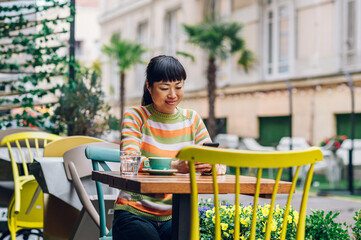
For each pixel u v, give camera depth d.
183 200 1.92
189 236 1.92
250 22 17.27
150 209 2.27
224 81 18.14
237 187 1.83
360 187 9.86
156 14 22.42
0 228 4.40
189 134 2.45
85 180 3.16
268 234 1.91
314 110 14.74
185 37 20.16
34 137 3.75
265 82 16.23
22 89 5.08
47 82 5.18
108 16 26.39
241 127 17.27
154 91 2.33
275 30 16.50
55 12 5.33
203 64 18.94
